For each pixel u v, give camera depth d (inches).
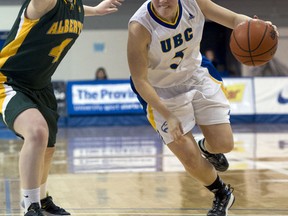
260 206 314.2
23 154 233.1
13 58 248.5
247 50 246.5
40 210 236.7
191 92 269.6
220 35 1301.7
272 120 984.3
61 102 989.8
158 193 358.6
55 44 248.7
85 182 408.5
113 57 1204.5
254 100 983.6
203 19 260.1
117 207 316.5
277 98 987.3
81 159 543.8
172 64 263.1
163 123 263.4
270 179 406.0
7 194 365.4
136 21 248.5
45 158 273.7
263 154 558.3
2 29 1146.7
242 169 457.1
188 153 259.1
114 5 295.1
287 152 572.1
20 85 251.6
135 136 781.3
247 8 1206.9
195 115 275.1
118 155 570.9
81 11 263.0
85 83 987.9
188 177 420.8
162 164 497.4
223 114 271.9
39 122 235.0
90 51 1196.5
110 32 1196.5
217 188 271.3
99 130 900.6
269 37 245.4
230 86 979.9
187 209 308.2
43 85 260.4
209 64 285.6
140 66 249.0
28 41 246.4
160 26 248.7
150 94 246.2
